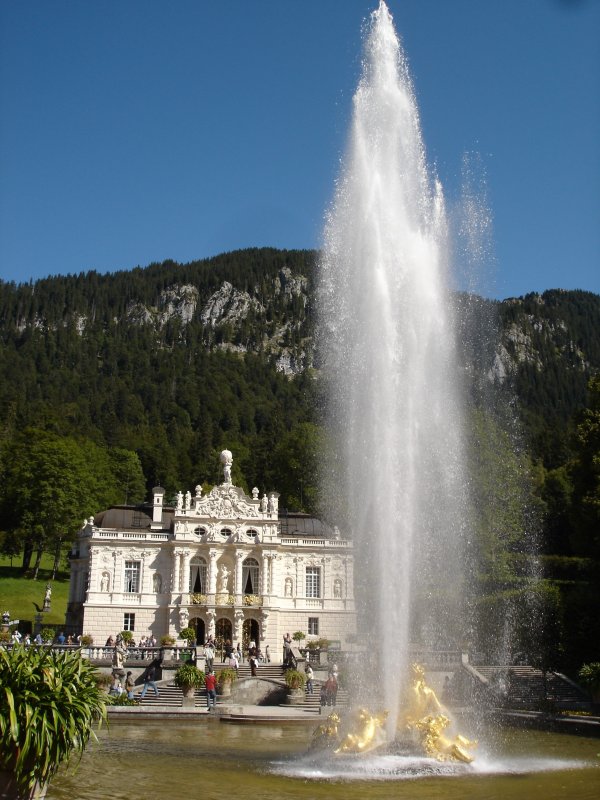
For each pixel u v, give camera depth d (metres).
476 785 24.38
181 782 24.30
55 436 134.00
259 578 86.19
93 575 84.25
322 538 88.62
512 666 61.81
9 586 114.56
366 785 24.19
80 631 85.62
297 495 119.38
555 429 163.38
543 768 27.77
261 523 87.38
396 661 30.19
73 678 17.41
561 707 48.44
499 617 64.38
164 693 54.44
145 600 84.50
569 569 79.19
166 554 86.00
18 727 15.62
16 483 124.25
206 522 86.75
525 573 79.88
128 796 21.84
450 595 57.19
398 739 28.42
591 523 63.94
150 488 179.50
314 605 87.00
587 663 58.84
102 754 30.44
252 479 161.38
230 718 45.44
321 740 29.92
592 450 65.69
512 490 83.75
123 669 55.62
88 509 127.00
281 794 22.55
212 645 71.44
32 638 69.81
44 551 139.62
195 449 188.50
